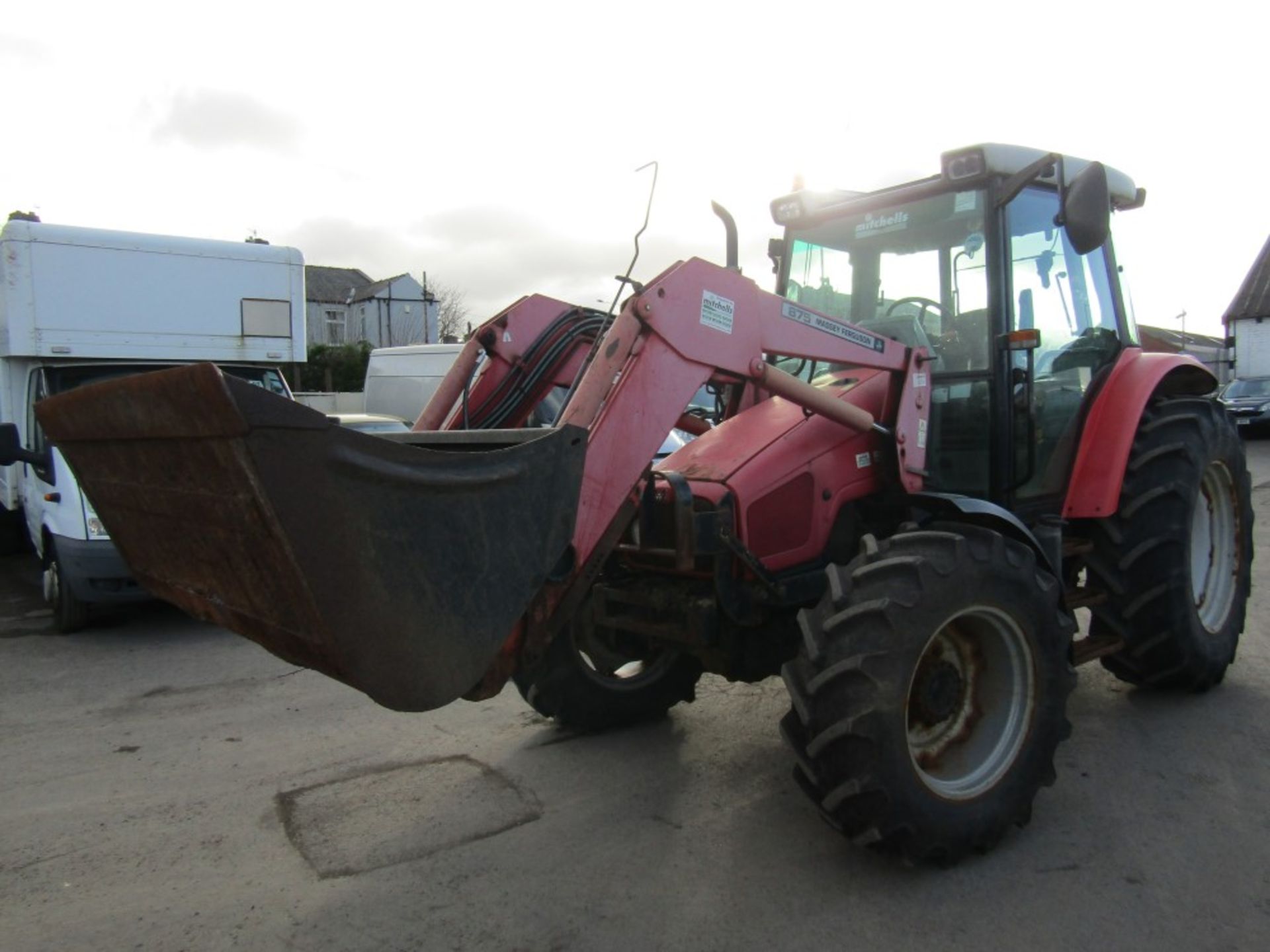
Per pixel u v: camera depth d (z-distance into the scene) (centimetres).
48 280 738
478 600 265
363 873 332
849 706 299
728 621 371
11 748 456
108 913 310
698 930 294
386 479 241
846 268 462
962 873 322
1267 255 3203
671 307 320
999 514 344
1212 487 496
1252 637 580
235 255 822
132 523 296
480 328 401
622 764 420
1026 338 393
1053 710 344
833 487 382
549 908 308
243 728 477
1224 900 302
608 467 308
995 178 407
